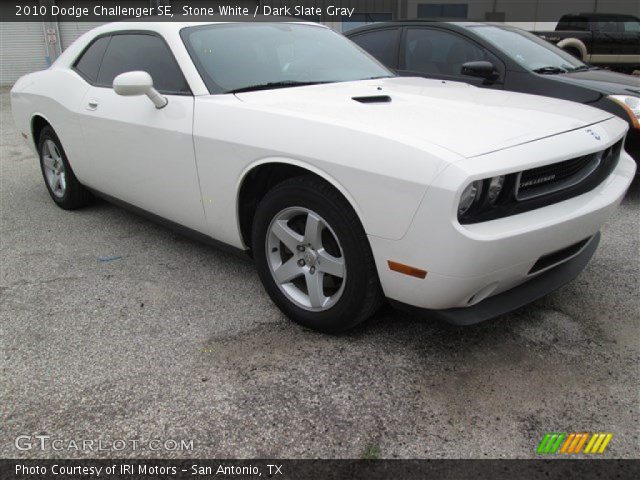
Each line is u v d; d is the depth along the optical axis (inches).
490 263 81.3
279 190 100.4
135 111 127.2
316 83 126.0
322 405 85.6
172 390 89.3
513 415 83.2
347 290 95.0
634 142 175.0
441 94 116.1
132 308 116.1
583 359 96.7
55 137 169.0
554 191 90.7
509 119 96.4
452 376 92.1
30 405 85.9
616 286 124.0
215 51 124.2
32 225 168.6
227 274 132.2
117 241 154.4
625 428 80.4
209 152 110.0
